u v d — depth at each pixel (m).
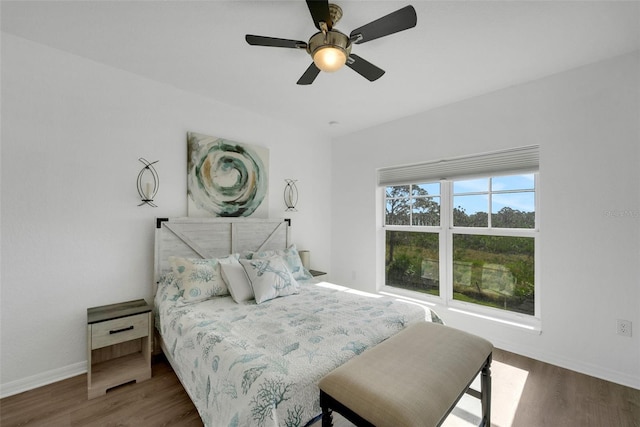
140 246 2.50
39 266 2.05
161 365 2.34
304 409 1.25
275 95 2.84
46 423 1.68
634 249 2.07
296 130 3.75
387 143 3.58
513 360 2.46
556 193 2.38
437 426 1.10
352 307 2.15
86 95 2.23
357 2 1.60
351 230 3.98
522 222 2.70
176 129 2.70
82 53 2.16
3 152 1.92
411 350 1.47
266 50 2.09
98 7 1.67
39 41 2.01
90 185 2.25
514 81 2.52
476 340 1.64
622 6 1.61
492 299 2.87
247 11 1.68
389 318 1.94
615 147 2.14
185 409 1.81
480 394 1.67
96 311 2.16
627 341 2.09
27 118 2.00
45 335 2.06
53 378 2.08
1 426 1.66
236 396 1.24
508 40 1.93
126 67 2.35
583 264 2.26
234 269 2.40
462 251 3.09
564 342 2.35
